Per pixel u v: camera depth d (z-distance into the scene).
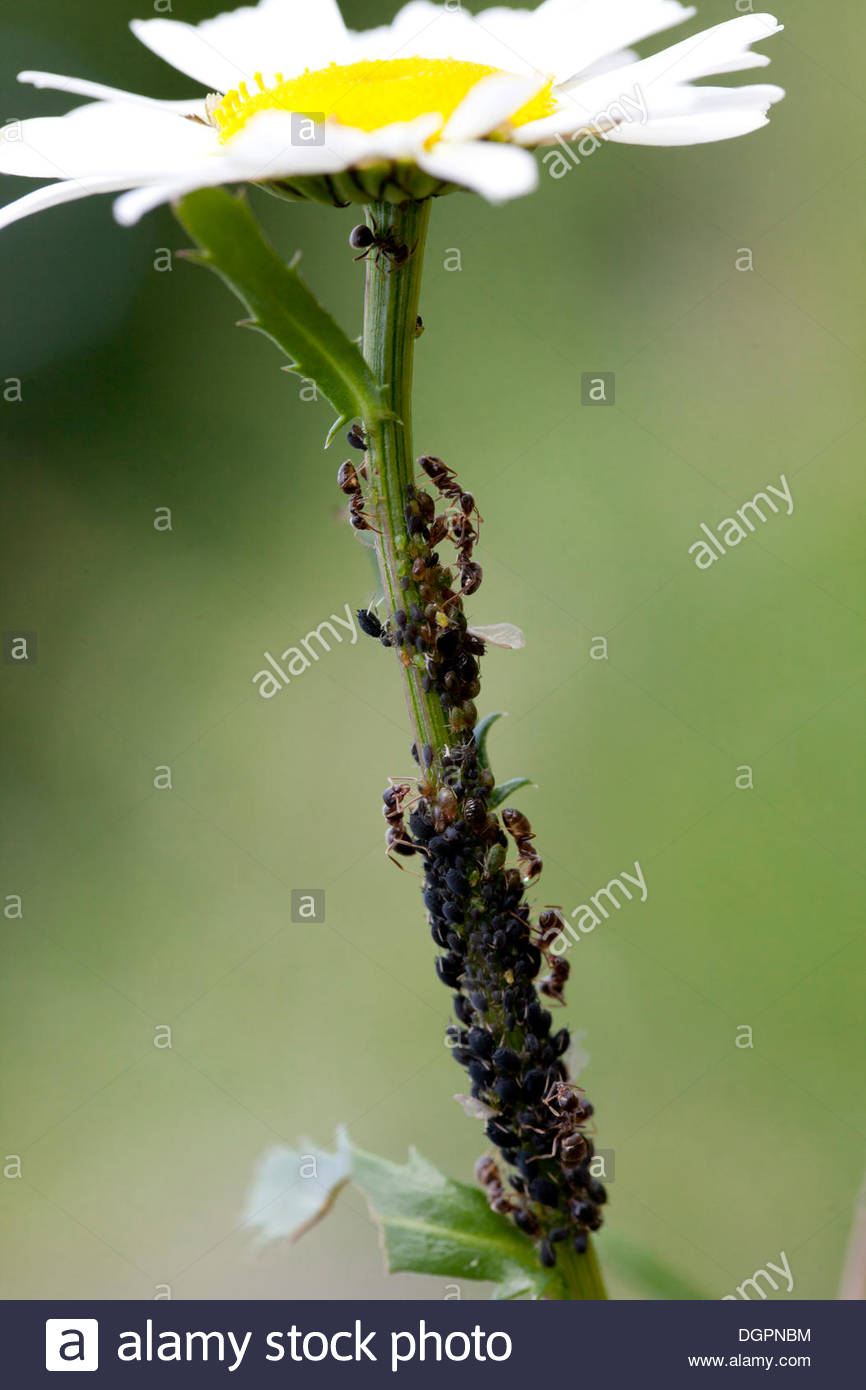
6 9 0.52
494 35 0.23
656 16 0.22
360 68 0.22
